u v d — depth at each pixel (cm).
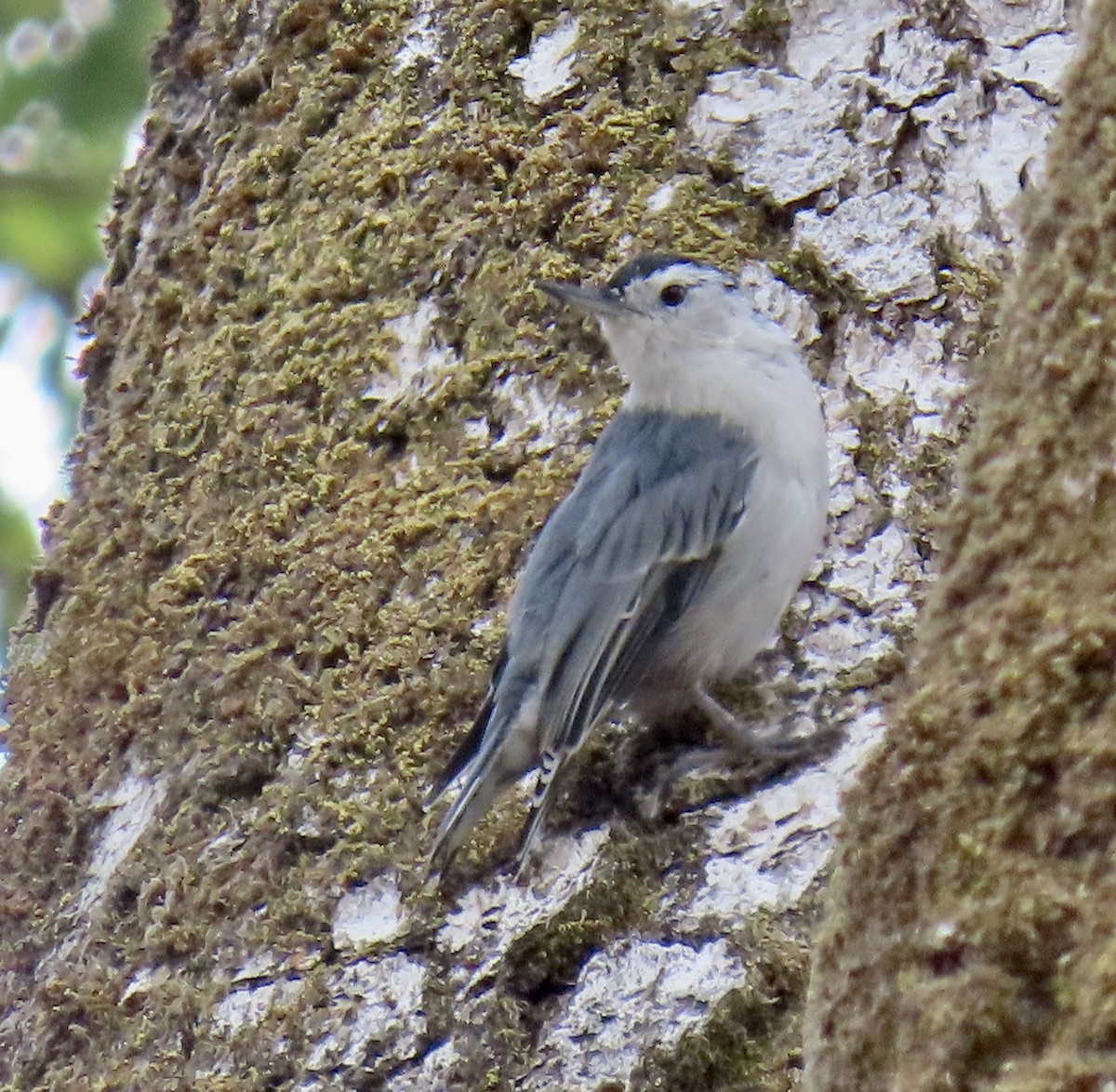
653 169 751
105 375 848
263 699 676
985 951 385
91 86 1255
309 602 690
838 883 431
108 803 708
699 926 585
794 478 685
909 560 669
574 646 654
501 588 677
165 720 702
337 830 635
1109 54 446
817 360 714
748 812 612
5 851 728
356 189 777
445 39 796
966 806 403
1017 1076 367
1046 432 427
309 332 754
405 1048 586
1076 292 432
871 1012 407
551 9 786
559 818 624
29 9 1254
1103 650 396
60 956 681
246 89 836
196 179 846
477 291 739
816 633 667
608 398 720
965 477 447
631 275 714
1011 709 404
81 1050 652
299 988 609
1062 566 414
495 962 591
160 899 655
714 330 711
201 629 713
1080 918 376
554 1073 569
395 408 727
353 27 816
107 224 872
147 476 770
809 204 735
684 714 661
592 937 592
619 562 676
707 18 770
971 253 715
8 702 773
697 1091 558
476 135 767
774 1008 564
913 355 704
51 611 778
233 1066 605
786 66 758
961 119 737
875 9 759
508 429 718
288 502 719
